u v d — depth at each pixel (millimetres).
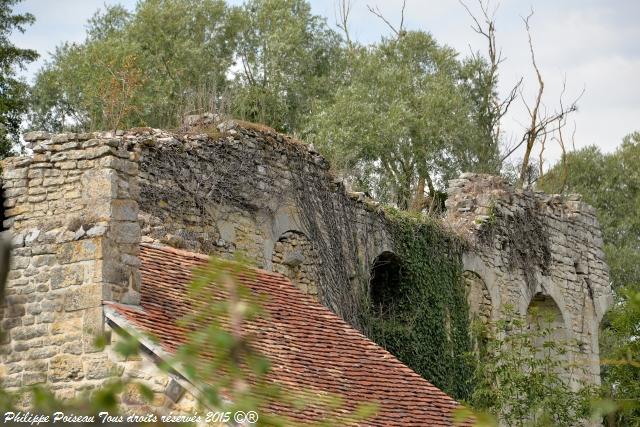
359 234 42156
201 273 15750
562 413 35594
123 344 14000
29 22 54062
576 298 53531
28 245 22047
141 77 56000
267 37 67062
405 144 63719
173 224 35031
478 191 49844
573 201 54750
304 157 40625
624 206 79438
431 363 43781
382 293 44219
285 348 23094
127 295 21891
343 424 20844
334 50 70500
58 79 62312
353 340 24750
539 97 70500
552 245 52500
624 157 81438
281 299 25141
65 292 21609
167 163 35375
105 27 68125
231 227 37031
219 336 14008
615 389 35969
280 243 39062
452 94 66188
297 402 19406
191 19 66562
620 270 72562
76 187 23062
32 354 21453
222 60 65688
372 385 23312
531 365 36594
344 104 62094
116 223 22203
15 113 51344
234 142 37906
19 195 23656
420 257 44594
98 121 54375
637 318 33406
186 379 19375
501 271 49062
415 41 70125
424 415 22922
